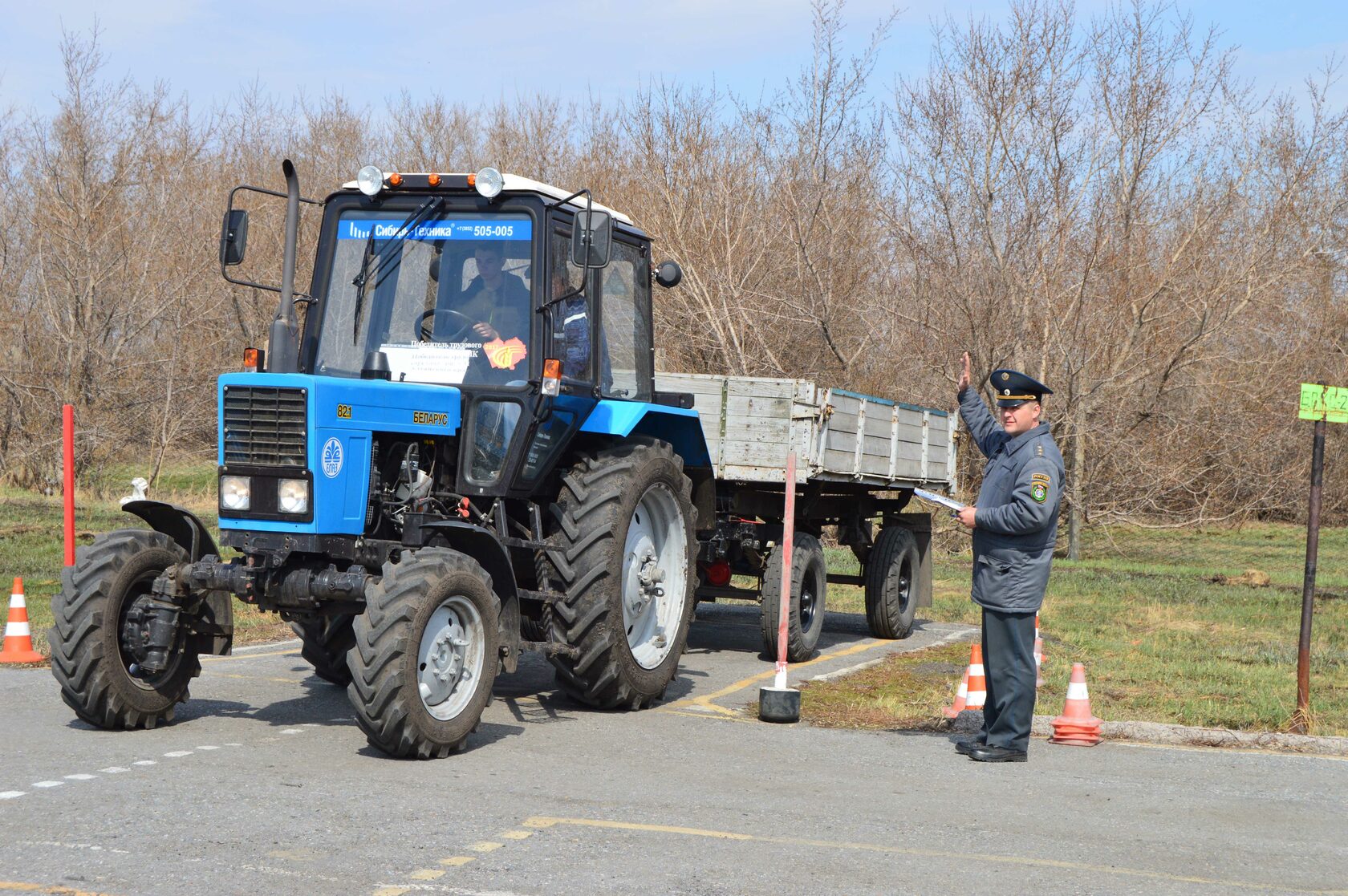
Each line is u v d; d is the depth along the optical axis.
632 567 8.23
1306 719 7.90
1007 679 6.86
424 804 5.53
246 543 6.71
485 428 7.46
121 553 6.89
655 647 8.41
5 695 8.00
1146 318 22.89
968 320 23.11
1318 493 8.05
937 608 15.21
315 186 33.00
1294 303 25.38
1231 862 4.97
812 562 10.81
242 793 5.63
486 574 6.84
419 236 7.77
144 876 4.48
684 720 7.87
